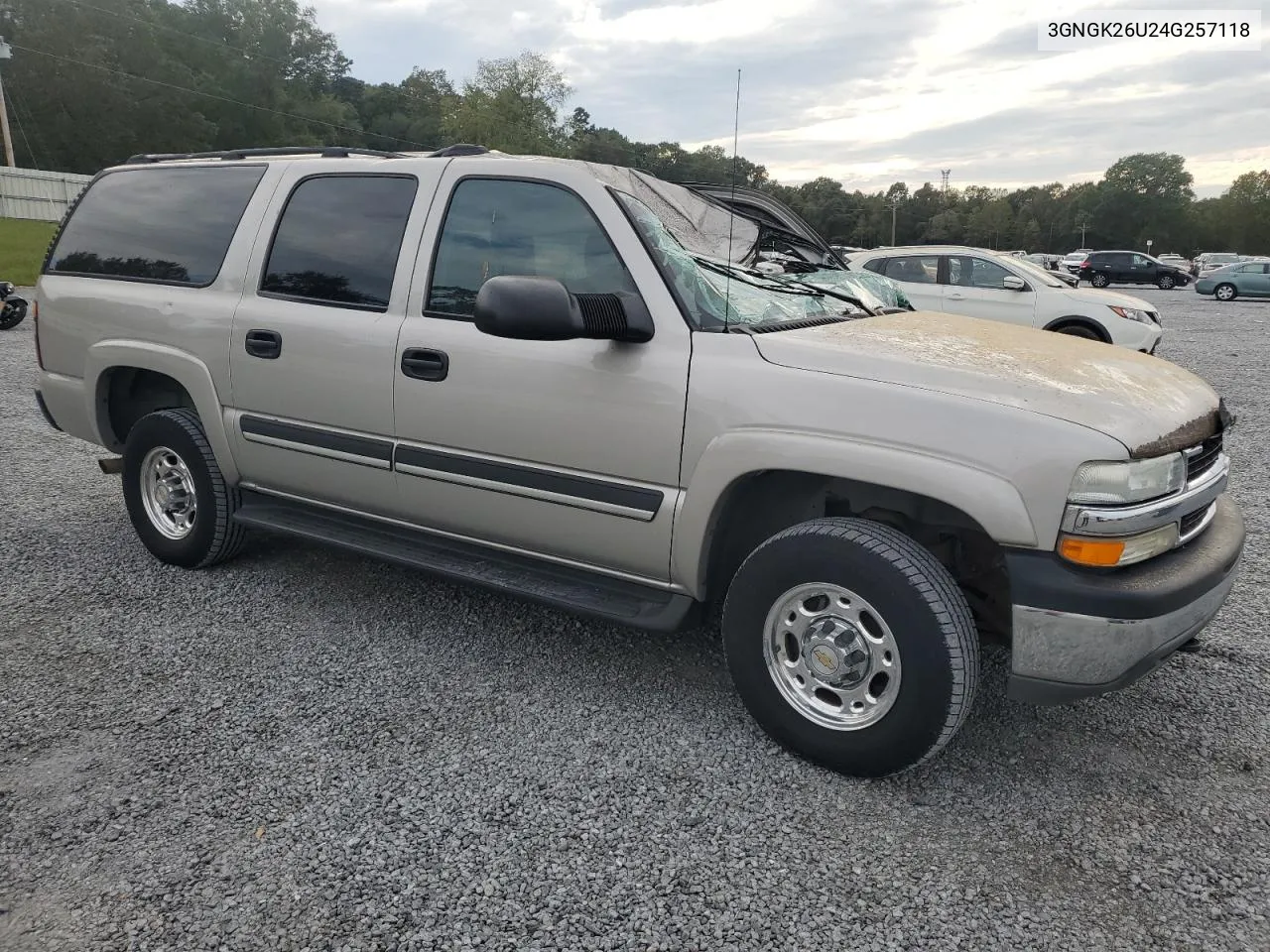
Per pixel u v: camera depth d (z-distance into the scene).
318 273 3.72
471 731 3.05
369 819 2.59
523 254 3.21
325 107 88.62
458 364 3.26
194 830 2.54
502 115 73.31
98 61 68.56
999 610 2.87
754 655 2.87
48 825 2.55
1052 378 2.66
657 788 2.74
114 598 4.11
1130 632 2.38
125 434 4.70
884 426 2.55
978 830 2.56
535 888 2.33
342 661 3.54
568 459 3.09
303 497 3.94
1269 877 2.38
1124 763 2.90
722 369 2.80
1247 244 107.69
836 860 2.44
